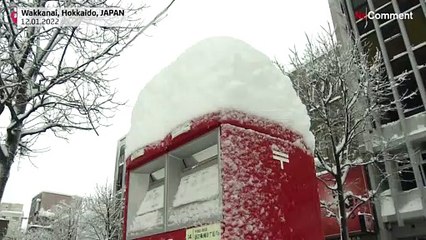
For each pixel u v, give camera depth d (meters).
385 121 17.36
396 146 16.38
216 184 3.09
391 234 15.69
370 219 15.95
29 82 5.90
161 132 3.69
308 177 3.49
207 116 3.16
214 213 2.91
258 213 2.93
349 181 16.91
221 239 2.75
